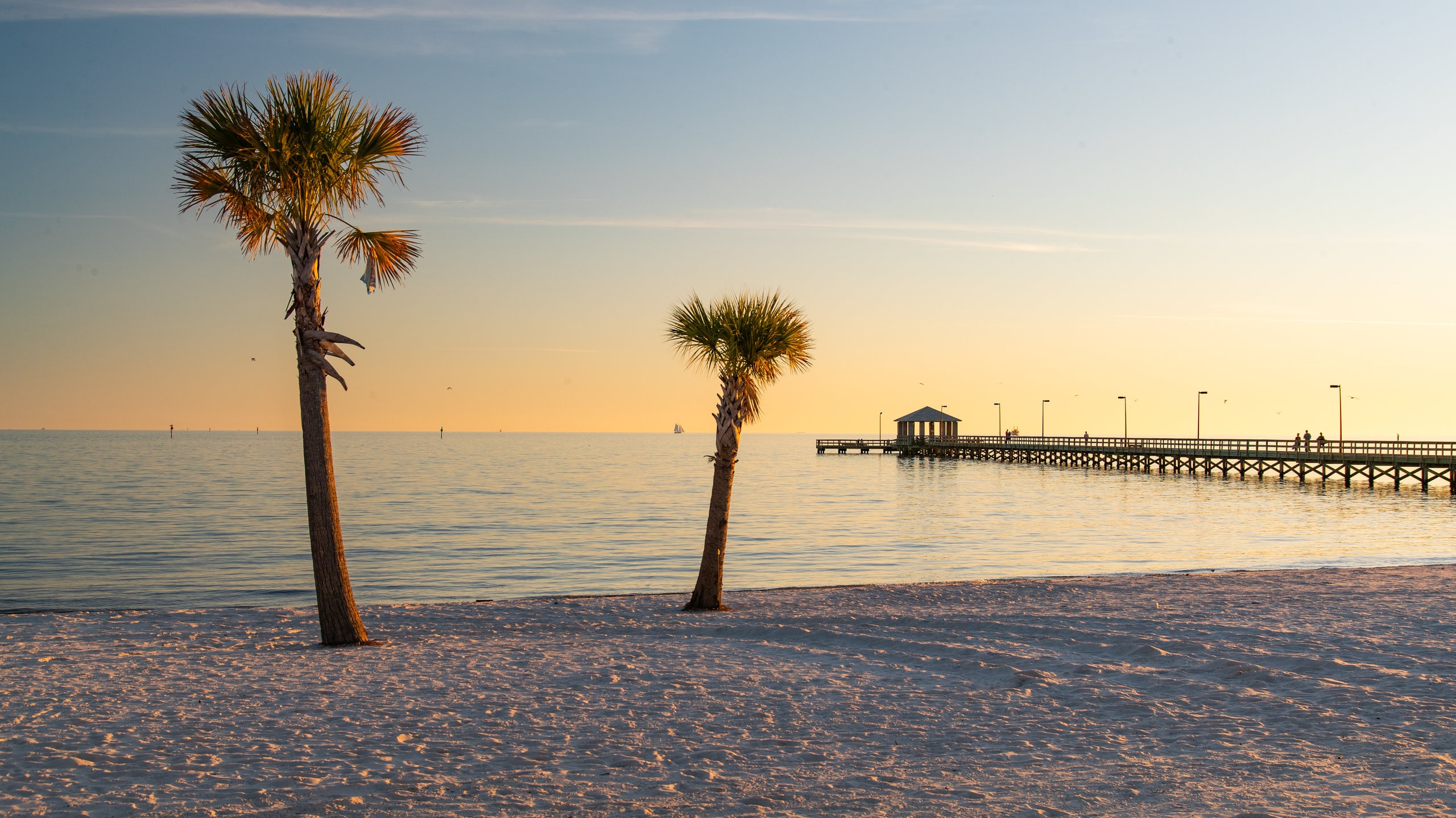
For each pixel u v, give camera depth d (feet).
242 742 24.21
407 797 19.66
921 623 44.88
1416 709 26.37
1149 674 32.07
